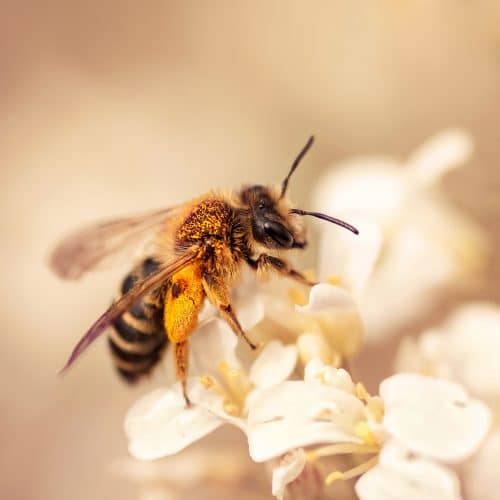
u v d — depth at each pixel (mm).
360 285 81
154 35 161
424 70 127
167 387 80
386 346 103
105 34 163
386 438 73
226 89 151
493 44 119
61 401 137
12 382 137
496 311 86
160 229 86
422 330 102
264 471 88
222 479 89
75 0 163
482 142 117
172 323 80
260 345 80
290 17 147
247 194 83
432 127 130
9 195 144
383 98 135
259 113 146
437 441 70
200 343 80
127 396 136
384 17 130
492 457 79
